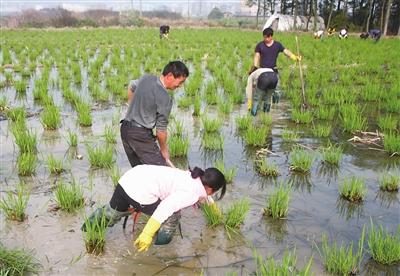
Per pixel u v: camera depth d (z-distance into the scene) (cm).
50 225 430
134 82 453
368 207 493
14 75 1396
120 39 3047
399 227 403
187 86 1130
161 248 397
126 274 358
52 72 1479
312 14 5684
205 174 367
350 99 989
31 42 2630
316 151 676
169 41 2845
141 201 374
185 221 448
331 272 367
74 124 812
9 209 435
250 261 382
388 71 1540
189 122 841
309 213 476
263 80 838
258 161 629
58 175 559
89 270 362
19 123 750
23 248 378
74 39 3003
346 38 3191
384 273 367
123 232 422
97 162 594
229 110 916
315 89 1105
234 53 2095
